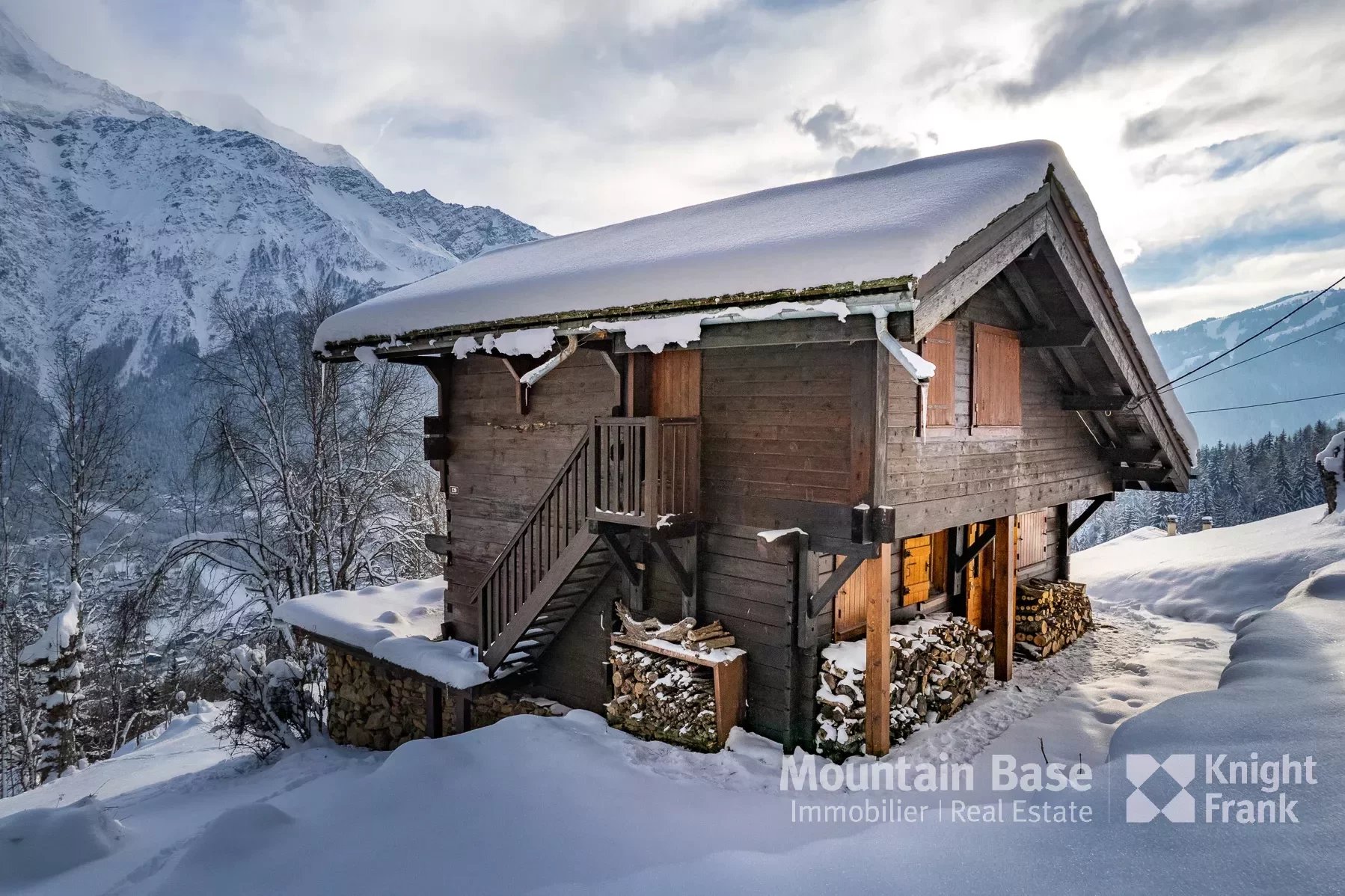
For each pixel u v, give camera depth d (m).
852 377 6.36
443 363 10.24
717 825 5.02
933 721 7.62
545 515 8.16
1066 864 3.24
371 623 10.41
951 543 9.53
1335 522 15.92
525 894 3.94
